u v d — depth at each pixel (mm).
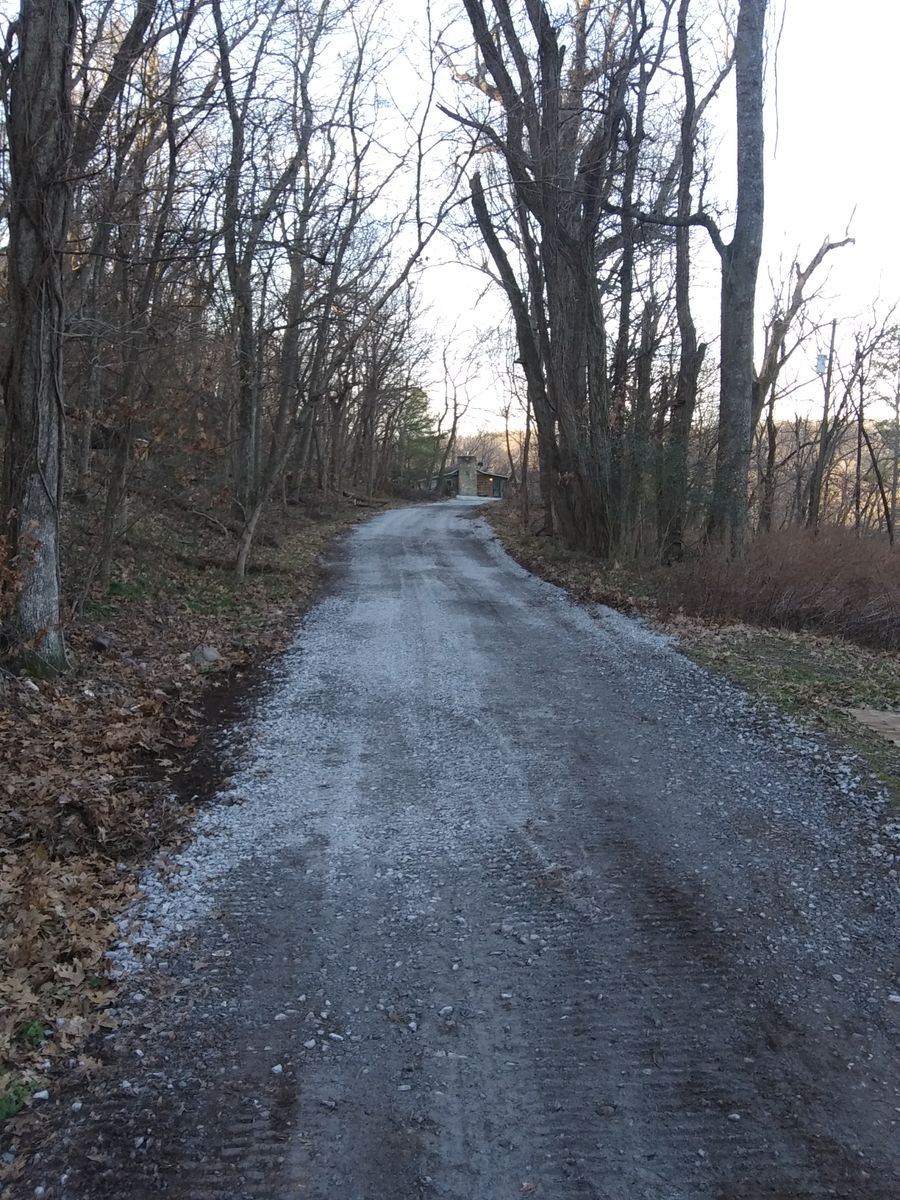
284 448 15211
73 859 4570
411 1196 2510
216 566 14914
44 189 7094
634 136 17797
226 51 9516
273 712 7531
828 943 3854
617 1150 2686
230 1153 2660
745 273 14602
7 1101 2811
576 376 18312
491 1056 3123
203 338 12492
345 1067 3059
